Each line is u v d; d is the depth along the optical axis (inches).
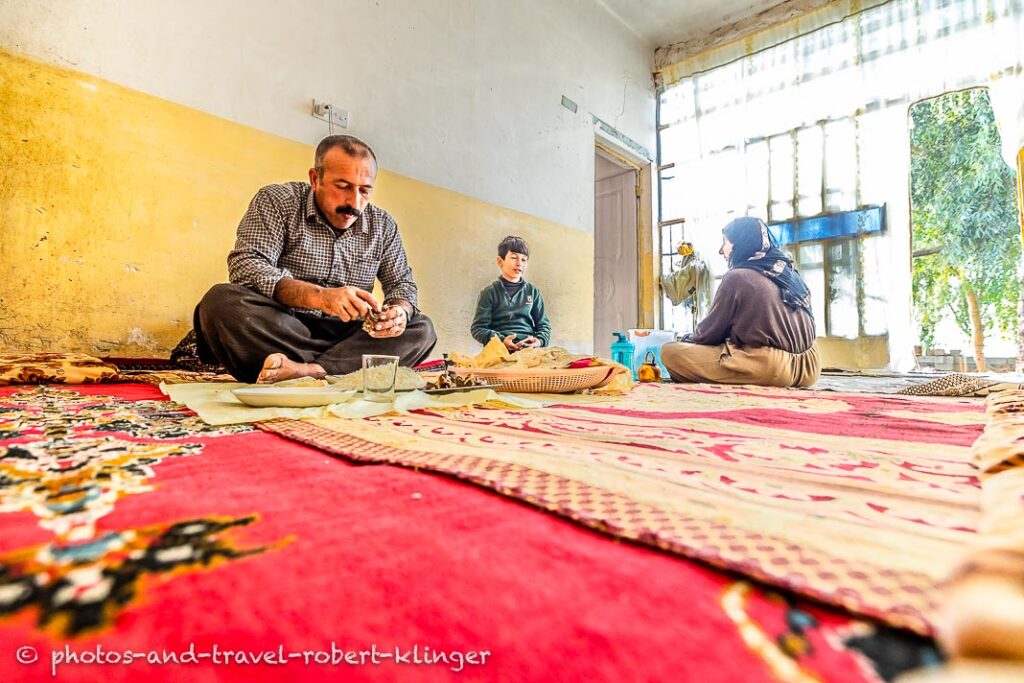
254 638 9.6
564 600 10.9
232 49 100.4
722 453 27.5
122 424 33.4
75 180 82.6
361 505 17.1
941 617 8.8
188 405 42.3
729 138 207.5
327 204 74.0
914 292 192.4
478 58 151.0
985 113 177.6
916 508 17.0
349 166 71.5
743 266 107.3
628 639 9.5
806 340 102.6
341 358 71.0
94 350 84.2
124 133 87.3
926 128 187.9
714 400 64.7
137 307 88.6
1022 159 148.7
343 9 118.1
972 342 181.9
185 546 13.3
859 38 179.3
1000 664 6.9
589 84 193.6
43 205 79.7
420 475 21.1
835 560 12.2
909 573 11.4
